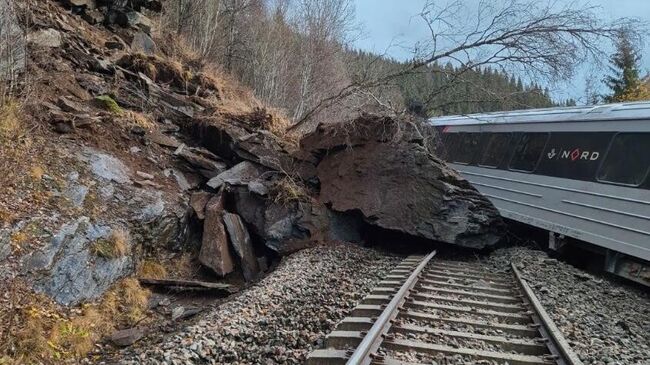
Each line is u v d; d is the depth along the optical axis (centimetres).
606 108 1166
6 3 934
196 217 1089
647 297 969
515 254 1185
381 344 534
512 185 1412
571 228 1159
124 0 1680
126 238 878
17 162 831
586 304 826
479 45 1485
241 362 537
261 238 1146
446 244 1204
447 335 580
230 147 1317
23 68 975
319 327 631
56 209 803
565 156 1231
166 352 576
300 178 1323
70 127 1045
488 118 1603
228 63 2748
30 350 599
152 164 1161
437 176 1205
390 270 979
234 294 931
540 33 1410
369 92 1458
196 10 2512
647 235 951
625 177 1037
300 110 2917
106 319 747
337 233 1207
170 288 912
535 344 566
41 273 692
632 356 593
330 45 3394
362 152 1287
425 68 1582
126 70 1400
